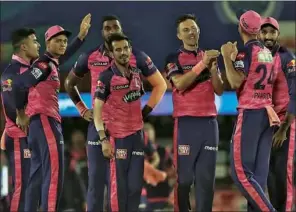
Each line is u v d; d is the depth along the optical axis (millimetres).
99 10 43969
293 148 28922
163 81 29141
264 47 27406
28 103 28844
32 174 28969
